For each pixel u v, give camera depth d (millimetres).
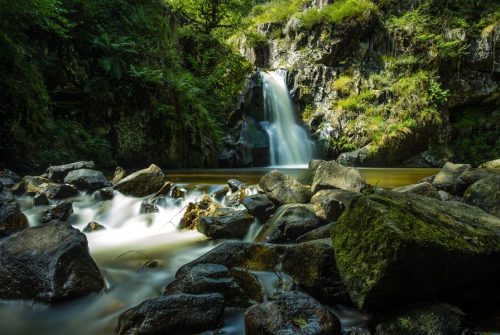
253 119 16703
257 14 24234
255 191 6227
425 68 17891
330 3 19875
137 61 12031
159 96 12148
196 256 4461
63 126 9789
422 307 2818
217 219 5254
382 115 17109
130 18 12547
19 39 9117
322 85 18188
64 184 6449
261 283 3484
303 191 5766
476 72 18141
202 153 13312
